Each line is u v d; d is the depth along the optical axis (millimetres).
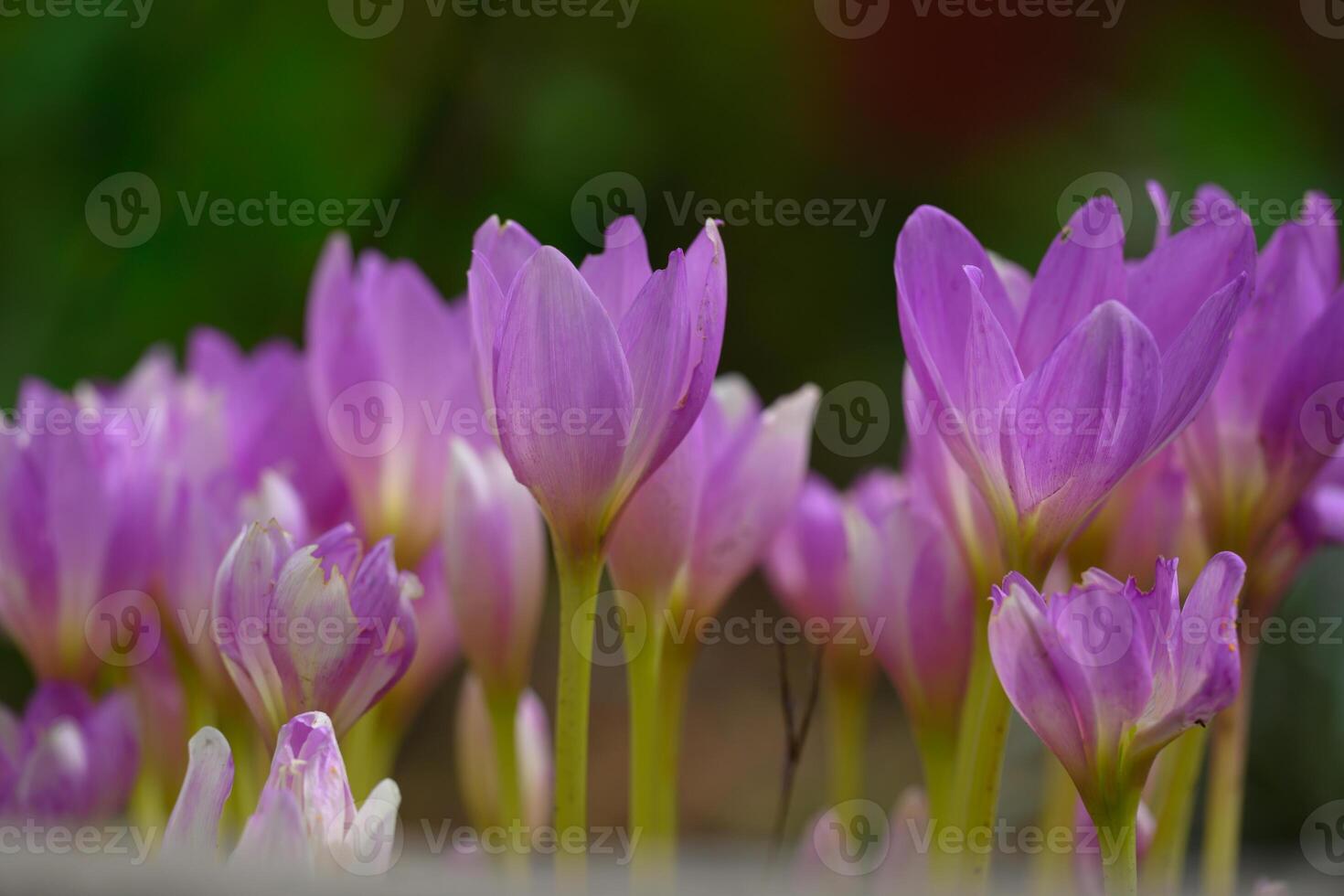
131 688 1333
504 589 1309
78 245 2455
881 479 1387
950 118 2674
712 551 1297
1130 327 1227
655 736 1286
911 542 1307
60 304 2445
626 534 1281
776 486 1298
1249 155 2512
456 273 2564
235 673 1252
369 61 2541
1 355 2404
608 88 2709
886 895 1258
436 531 1329
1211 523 1286
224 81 2473
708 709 2363
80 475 1312
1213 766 1317
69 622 1316
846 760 1379
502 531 1308
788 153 2777
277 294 2500
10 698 2523
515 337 1235
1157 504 1298
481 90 2605
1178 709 1215
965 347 1250
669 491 1278
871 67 2660
